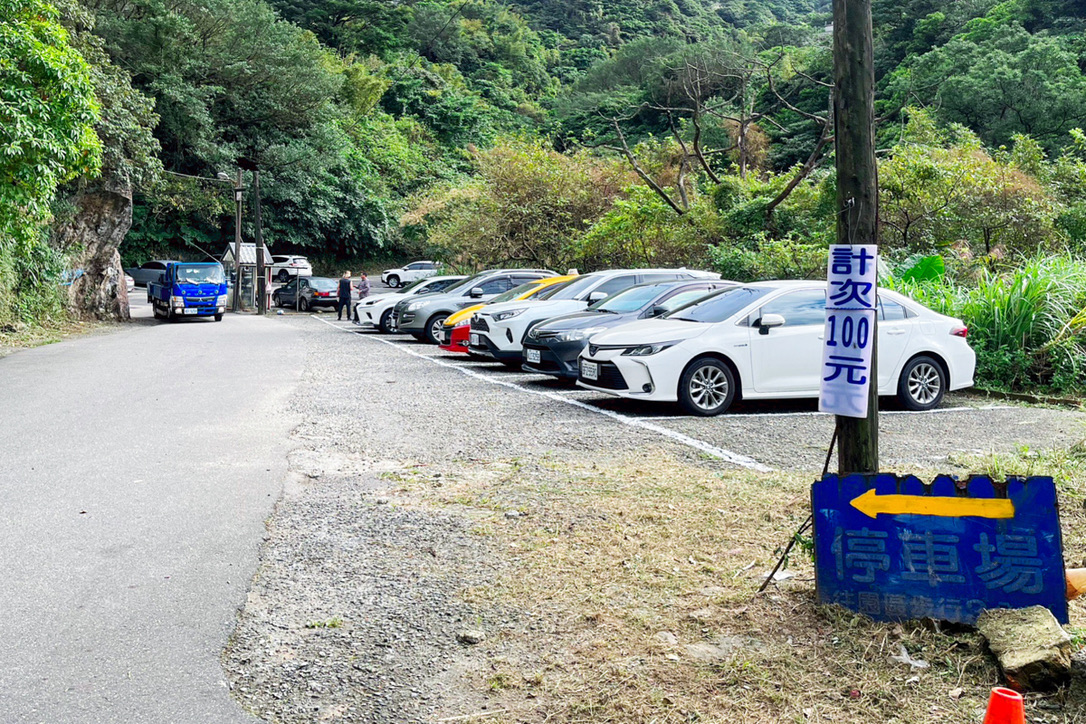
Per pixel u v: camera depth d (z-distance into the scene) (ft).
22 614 12.89
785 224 72.79
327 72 170.19
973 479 11.57
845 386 12.56
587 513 17.79
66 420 29.30
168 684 10.78
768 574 14.16
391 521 17.57
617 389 30.68
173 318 97.09
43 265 76.89
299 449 24.66
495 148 99.81
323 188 171.53
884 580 11.89
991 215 62.23
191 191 146.20
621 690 10.46
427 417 30.04
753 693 10.28
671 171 100.22
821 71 156.76
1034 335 38.40
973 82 130.31
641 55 279.90
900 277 49.78
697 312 32.65
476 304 58.75
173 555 15.53
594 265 86.22
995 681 10.41
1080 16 172.35
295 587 14.03
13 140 44.04
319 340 65.67
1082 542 15.57
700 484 20.03
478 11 353.51
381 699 10.43
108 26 136.05
